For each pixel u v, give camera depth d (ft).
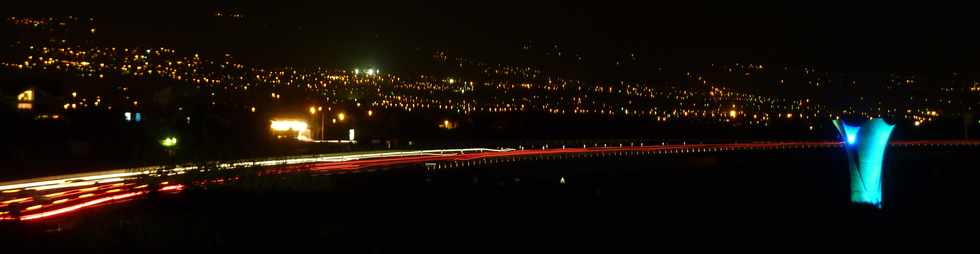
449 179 155.94
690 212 105.50
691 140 331.57
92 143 151.02
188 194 78.64
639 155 239.09
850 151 112.47
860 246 80.48
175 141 163.73
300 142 219.20
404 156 192.44
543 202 112.27
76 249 51.37
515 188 146.51
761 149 272.72
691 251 72.90
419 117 317.83
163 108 219.20
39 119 173.68
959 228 92.38
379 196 97.76
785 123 356.38
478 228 76.89
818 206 112.57
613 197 132.98
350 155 185.98
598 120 362.74
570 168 214.48
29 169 119.34
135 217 65.51
